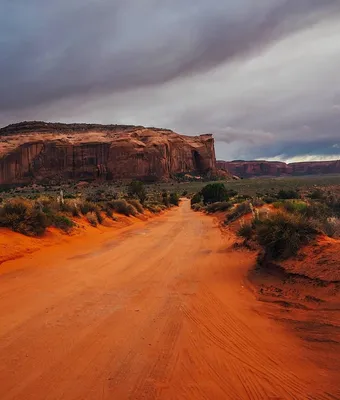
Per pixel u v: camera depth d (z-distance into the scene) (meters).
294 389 4.01
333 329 5.44
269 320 6.20
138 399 3.87
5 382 4.23
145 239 18.25
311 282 7.28
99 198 45.69
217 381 4.24
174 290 8.45
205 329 5.95
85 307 7.15
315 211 12.12
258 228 9.98
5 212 15.20
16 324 6.17
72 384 4.18
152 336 5.66
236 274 9.71
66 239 16.23
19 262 11.48
